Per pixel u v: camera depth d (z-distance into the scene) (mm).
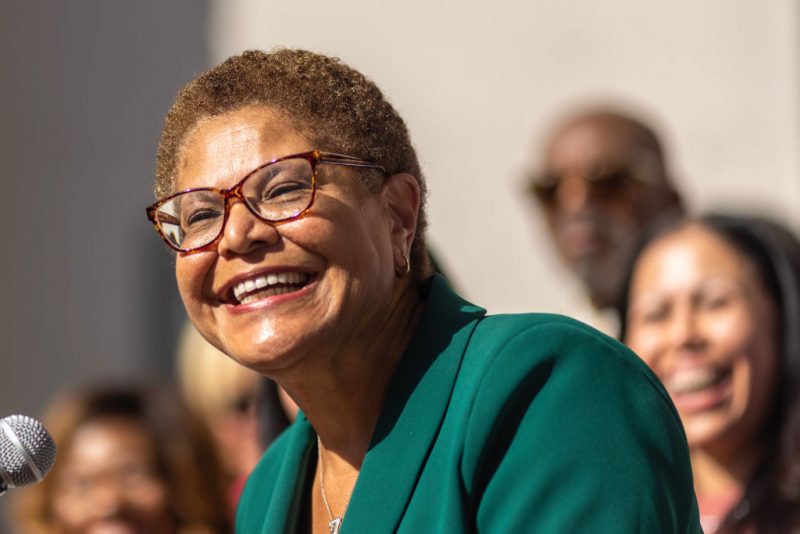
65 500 9117
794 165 13805
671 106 14289
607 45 14633
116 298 18578
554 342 4324
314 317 4375
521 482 4164
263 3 16672
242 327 4445
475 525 4234
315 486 4980
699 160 14141
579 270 10375
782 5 13922
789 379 7238
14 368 18750
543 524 4098
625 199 10266
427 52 15469
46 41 19188
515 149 14961
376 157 4582
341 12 16016
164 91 18391
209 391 9695
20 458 4887
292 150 4441
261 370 4465
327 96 4562
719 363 7246
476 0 15273
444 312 4664
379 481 4375
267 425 7273
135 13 18719
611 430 4180
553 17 14883
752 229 7488
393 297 4684
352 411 4695
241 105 4551
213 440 9562
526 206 14750
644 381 4352
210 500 9352
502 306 14727
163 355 18250
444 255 15086
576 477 4121
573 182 10344
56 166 19031
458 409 4344
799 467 7055
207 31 17609
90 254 18797
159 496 9133
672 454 4242
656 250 7598
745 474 7258
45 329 18797
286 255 4367
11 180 19047
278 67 4613
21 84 19156
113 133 18828
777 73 13930
